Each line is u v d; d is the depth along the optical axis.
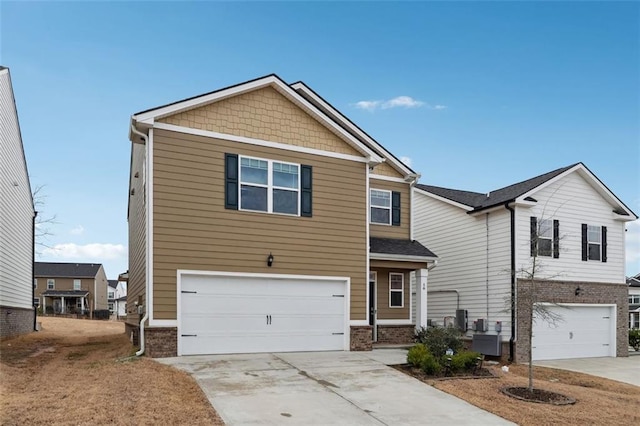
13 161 18.36
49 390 8.12
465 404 8.66
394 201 17.70
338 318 13.79
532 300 10.48
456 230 19.12
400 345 15.83
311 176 13.78
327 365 11.34
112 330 26.25
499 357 16.22
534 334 16.64
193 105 12.25
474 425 7.54
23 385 8.62
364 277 14.24
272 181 13.20
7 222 17.53
